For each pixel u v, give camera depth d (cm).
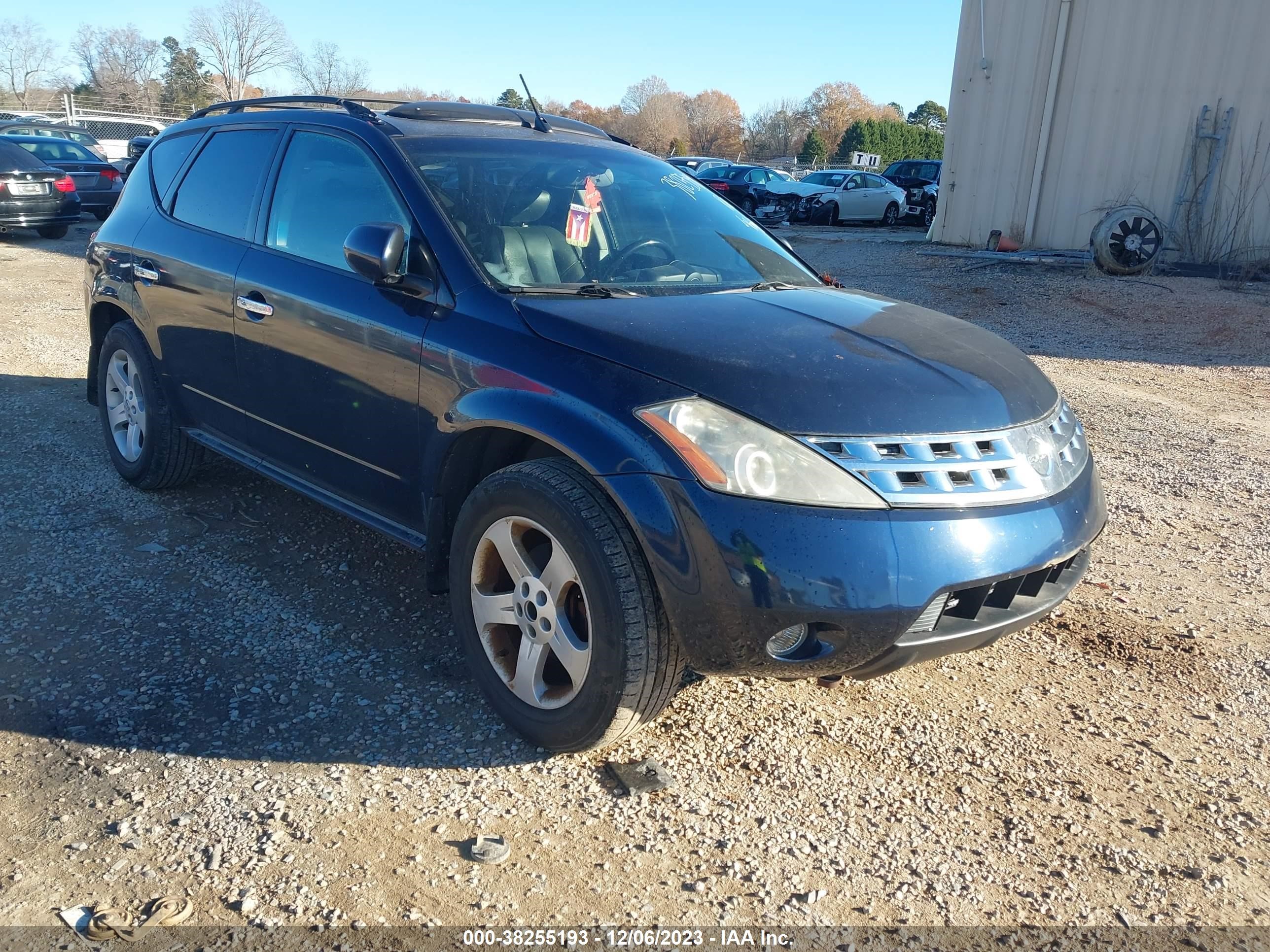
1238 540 476
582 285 328
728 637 247
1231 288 1177
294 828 250
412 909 226
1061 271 1305
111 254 473
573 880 238
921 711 319
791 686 329
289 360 364
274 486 493
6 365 714
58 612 354
